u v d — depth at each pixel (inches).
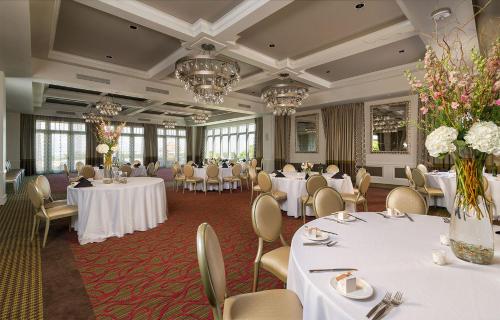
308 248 59.2
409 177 220.5
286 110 250.1
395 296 39.4
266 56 235.3
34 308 82.1
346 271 48.1
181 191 314.7
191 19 171.8
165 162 653.9
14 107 388.8
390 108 320.2
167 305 84.4
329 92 345.4
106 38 200.4
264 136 466.9
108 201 146.1
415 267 49.4
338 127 365.7
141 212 157.6
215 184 315.9
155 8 159.3
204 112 458.0
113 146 178.7
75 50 222.1
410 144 305.7
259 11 149.2
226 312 53.7
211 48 195.8
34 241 141.2
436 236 66.2
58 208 143.2
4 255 122.6
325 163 384.5
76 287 94.8
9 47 169.9
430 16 138.8
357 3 156.4
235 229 163.5
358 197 171.3
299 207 189.0
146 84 294.2
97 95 378.9
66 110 486.9
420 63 56.6
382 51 225.9
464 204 52.1
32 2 140.2
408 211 100.8
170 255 123.4
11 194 281.6
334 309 38.4
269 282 98.7
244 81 294.5
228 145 601.6
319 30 188.2
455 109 51.5
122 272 106.4
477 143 47.3
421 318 34.7
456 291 41.0
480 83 48.9
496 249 57.1
